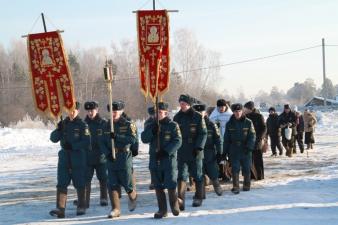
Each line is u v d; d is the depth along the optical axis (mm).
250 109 13383
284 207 9594
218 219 8758
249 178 11789
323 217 8672
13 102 75062
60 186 9688
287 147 20422
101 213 9883
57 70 10055
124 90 69812
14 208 10953
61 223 9031
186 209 9758
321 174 14344
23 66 92938
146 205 10617
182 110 9883
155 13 10391
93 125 10570
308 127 23703
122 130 9344
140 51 10328
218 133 10992
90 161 10500
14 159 23391
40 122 53219
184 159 9750
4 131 33906
